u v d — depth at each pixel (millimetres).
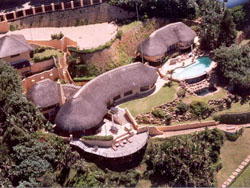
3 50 63719
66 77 68125
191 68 72750
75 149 56438
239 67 69938
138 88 66062
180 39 75688
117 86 62844
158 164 56031
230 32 76438
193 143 57500
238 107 66812
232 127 64000
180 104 64000
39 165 50688
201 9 83875
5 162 49781
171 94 66000
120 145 57062
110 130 59531
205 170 56188
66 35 76500
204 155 56875
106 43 71250
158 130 60688
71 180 52500
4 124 54469
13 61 65062
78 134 58031
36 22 77938
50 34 75875
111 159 56250
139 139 58406
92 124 56812
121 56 72938
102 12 80250
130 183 54906
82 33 77125
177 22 78438
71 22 79500
